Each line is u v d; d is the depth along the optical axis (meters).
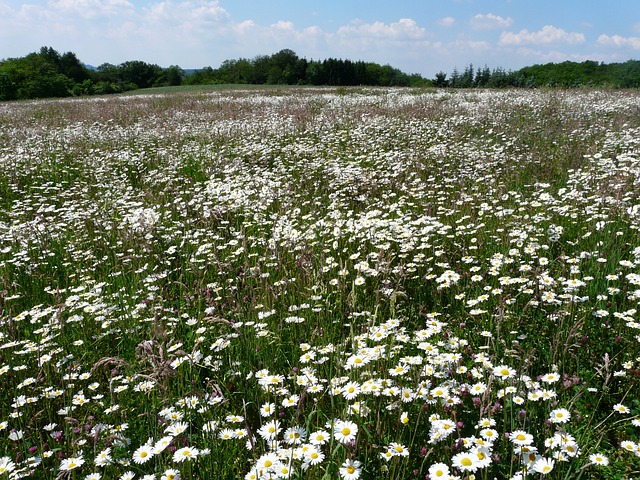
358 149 11.87
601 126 12.34
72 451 3.04
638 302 4.05
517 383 3.01
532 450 2.46
